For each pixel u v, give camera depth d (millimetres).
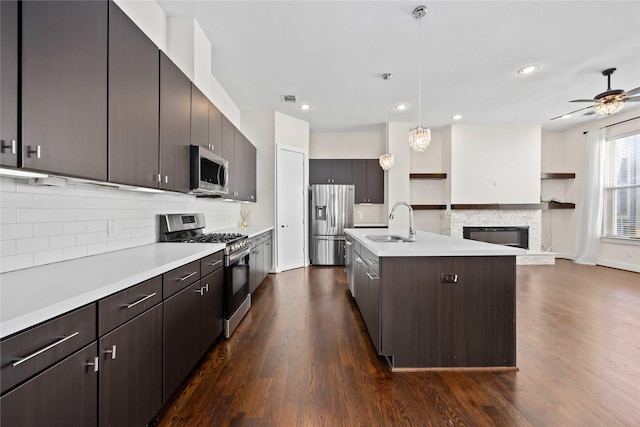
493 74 3773
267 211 5148
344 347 2416
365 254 2672
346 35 2908
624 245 5348
